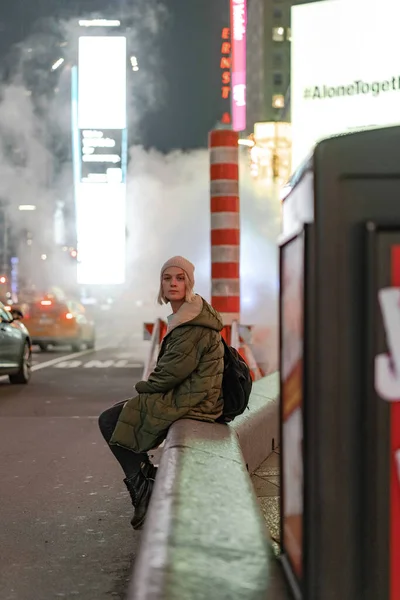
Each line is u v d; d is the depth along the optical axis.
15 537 5.12
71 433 9.22
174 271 4.86
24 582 4.29
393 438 1.90
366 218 1.93
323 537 1.94
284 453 2.44
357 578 1.94
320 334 1.93
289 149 23.45
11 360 14.25
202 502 2.99
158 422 4.77
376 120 13.12
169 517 2.76
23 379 14.87
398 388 1.89
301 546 2.07
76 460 7.61
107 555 4.76
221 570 2.35
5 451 8.10
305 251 2.02
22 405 11.82
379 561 1.92
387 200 1.93
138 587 2.23
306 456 2.03
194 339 4.78
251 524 2.79
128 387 14.44
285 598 2.20
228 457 3.92
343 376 1.93
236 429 5.51
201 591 2.19
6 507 5.88
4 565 4.57
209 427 4.64
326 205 1.93
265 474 6.25
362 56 13.16
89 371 17.89
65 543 5.00
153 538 2.59
